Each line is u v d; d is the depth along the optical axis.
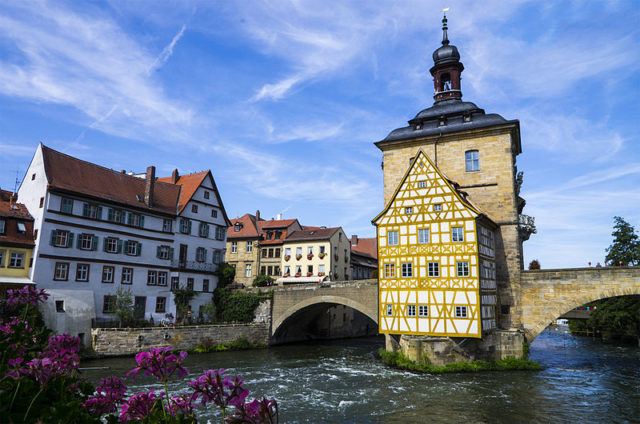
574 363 31.83
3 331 5.43
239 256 58.72
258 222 62.62
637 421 17.61
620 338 48.38
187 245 43.16
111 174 39.03
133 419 4.26
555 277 30.00
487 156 33.66
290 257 56.72
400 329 29.52
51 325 29.03
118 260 35.88
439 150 35.38
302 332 48.25
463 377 25.81
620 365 30.81
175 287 40.84
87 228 33.84
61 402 4.09
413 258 29.77
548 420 17.77
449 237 28.81
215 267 46.28
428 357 27.95
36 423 3.71
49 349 4.98
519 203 38.56
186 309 39.91
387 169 37.09
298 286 40.50
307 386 23.89
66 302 30.88
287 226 58.62
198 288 43.44
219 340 37.41
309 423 17.36
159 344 32.97
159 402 4.39
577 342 48.41
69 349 5.02
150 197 39.81
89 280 33.41
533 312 30.31
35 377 4.46
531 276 30.77
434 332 28.31
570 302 29.28
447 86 39.59
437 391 22.52
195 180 46.38
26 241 30.44
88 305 32.22
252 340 40.00
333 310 52.78
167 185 44.62
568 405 19.86
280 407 19.66
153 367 4.19
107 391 4.77
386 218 31.27
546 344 46.34
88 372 24.95
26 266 30.17
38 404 4.23
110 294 34.84
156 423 4.07
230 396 3.99
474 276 27.66
